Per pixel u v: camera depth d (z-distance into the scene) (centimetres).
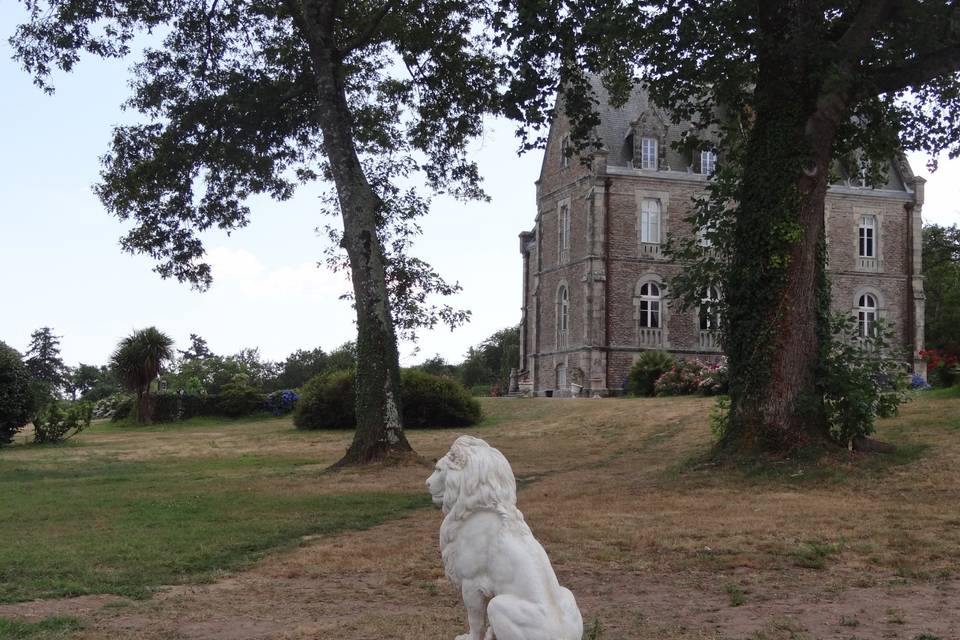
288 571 926
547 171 5559
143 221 2355
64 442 3362
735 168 1956
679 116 2002
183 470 2216
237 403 4516
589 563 945
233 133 2344
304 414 3644
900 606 752
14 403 3219
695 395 3697
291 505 1428
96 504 1487
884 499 1349
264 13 2327
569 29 1706
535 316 5634
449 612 747
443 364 10512
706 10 1614
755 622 705
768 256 1706
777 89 1712
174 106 2284
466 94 2350
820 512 1234
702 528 1127
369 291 2045
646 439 2664
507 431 3238
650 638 658
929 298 6725
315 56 2092
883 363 1772
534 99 1811
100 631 693
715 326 1886
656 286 5006
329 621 723
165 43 2297
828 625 693
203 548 1046
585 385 4866
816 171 1708
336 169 2080
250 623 721
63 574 914
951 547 985
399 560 973
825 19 1764
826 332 1766
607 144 5059
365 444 2009
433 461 2038
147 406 4419
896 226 5400
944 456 1612
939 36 1661
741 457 1680
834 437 1716
